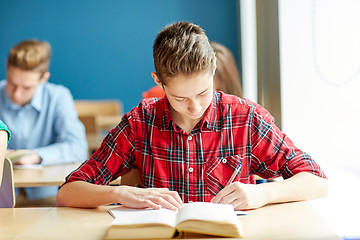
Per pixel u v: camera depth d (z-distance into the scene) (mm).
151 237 881
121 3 5277
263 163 1333
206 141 1319
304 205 1118
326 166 1812
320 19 1811
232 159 1316
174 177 1321
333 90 1731
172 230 878
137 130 1337
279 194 1124
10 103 2434
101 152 1331
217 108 1337
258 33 2416
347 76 1607
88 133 3551
